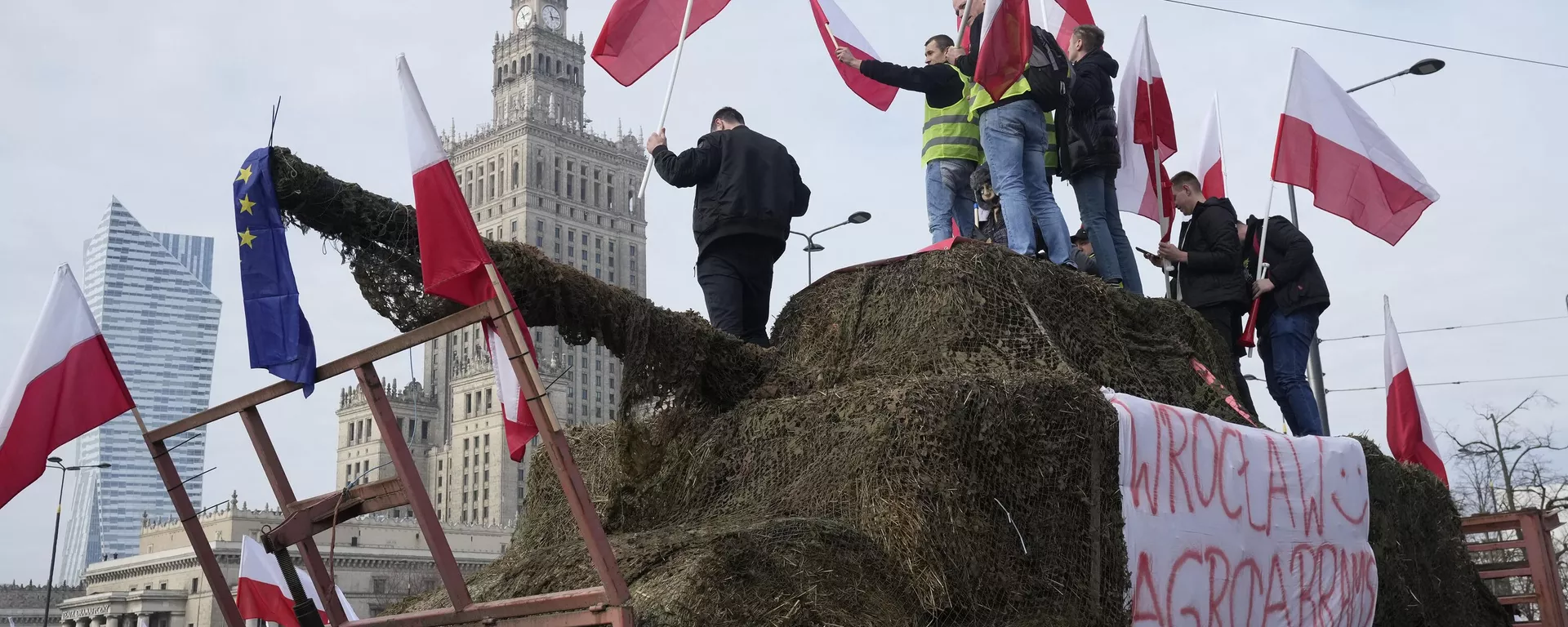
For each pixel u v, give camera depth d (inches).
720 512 223.5
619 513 239.1
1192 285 347.6
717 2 327.6
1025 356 246.4
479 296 173.2
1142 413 237.3
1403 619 293.6
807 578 183.2
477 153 4694.9
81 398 207.8
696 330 242.7
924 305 253.0
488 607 157.8
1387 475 301.7
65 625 3083.2
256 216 186.5
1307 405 342.3
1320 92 378.9
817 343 267.9
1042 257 301.9
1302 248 345.4
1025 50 292.7
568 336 225.1
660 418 242.1
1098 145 314.2
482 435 3909.9
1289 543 260.8
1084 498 219.9
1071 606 211.0
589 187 4704.7
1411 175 379.6
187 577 2970.0
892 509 199.2
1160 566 230.1
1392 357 410.3
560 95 4896.7
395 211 195.8
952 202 345.4
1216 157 432.1
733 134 288.7
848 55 322.3
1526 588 418.0
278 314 183.0
